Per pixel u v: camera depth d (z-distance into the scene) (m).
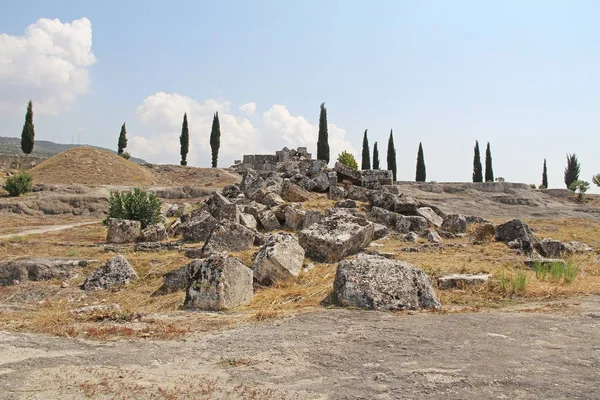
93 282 11.79
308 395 4.42
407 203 21.12
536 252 15.60
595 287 10.01
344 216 14.81
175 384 4.75
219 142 65.38
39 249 16.00
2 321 8.12
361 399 4.28
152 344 6.33
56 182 42.66
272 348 6.04
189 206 25.92
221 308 8.71
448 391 4.40
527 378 4.68
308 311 8.21
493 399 4.19
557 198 47.44
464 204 40.03
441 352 5.63
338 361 5.43
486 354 5.52
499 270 11.39
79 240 18.77
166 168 55.56
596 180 48.72
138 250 15.20
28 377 4.92
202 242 16.28
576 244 17.19
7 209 30.45
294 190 23.80
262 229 18.75
